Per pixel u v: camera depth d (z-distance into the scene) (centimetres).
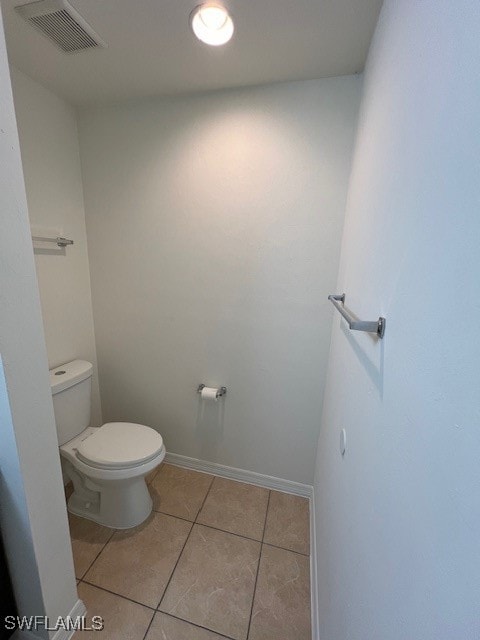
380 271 66
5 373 74
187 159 148
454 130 36
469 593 27
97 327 186
